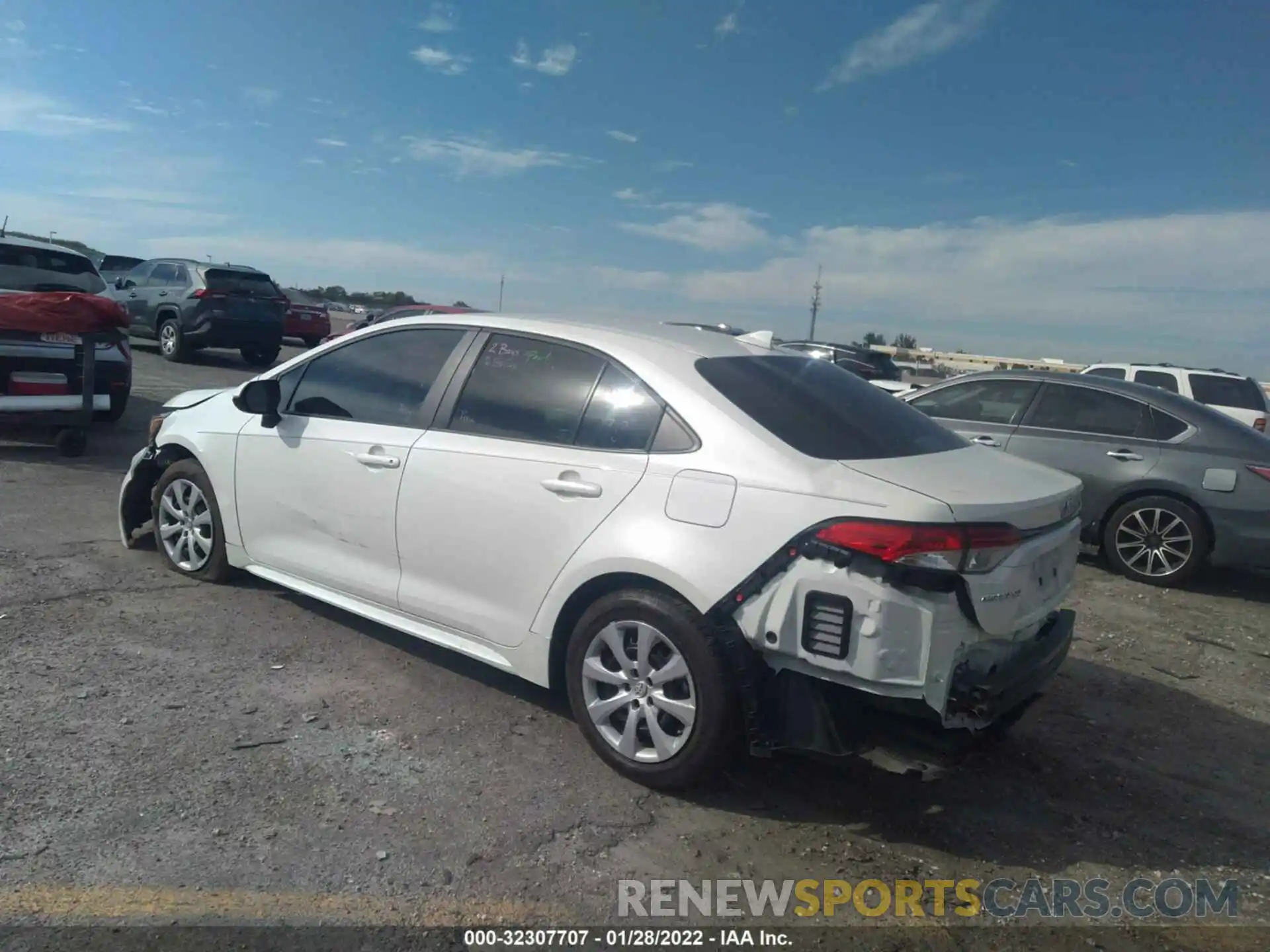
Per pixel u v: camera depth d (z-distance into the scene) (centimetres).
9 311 774
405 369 438
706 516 326
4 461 791
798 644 308
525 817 323
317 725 375
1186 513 700
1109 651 561
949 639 298
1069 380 779
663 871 301
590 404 372
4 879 266
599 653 356
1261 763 420
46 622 452
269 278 1742
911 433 379
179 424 530
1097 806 369
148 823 299
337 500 441
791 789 360
